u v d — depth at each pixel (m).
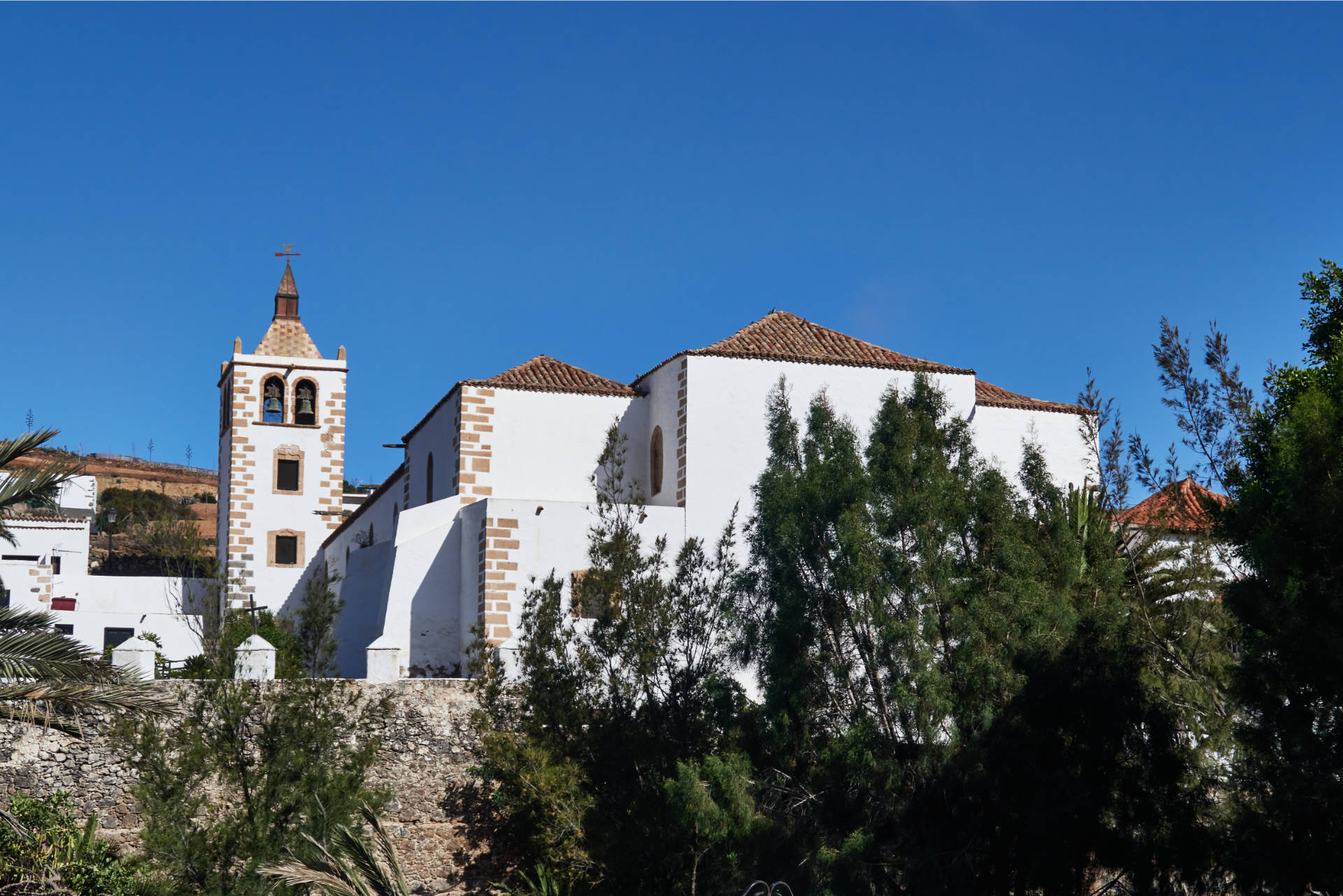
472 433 35.69
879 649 21.94
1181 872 20.66
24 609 20.53
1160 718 21.31
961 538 23.50
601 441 36.66
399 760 25.36
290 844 19.80
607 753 22.83
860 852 20.28
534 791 23.80
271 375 57.56
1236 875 19.28
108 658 23.08
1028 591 22.11
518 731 24.66
